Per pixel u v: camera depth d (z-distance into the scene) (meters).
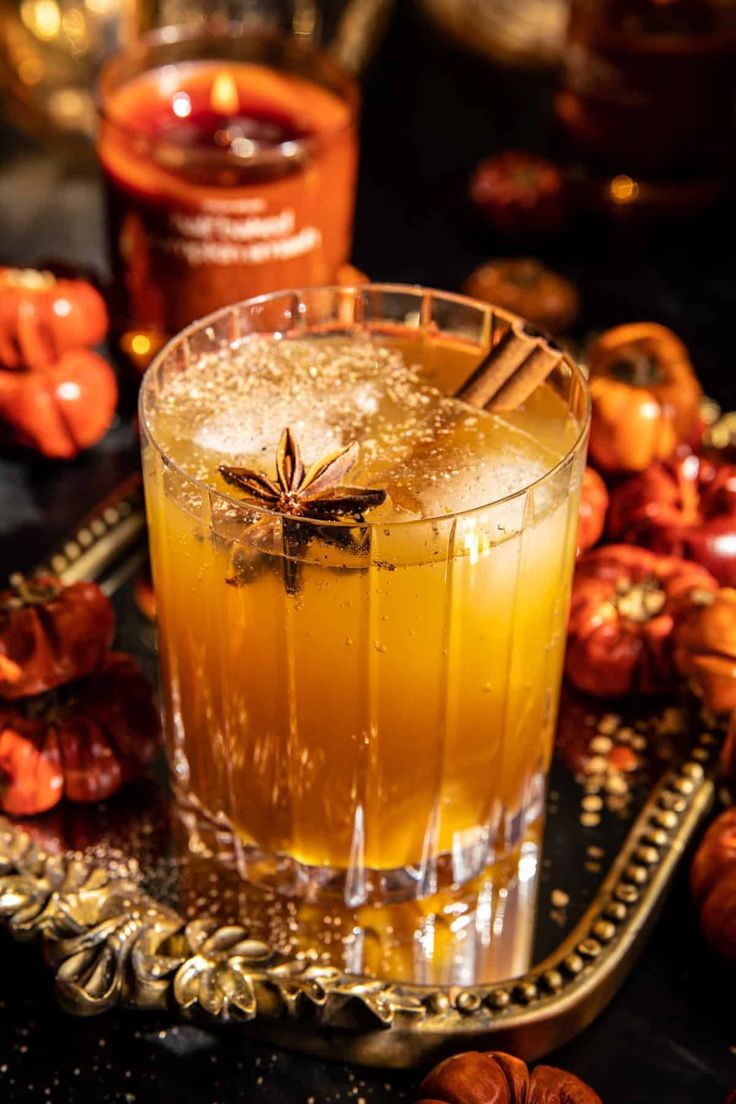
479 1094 0.42
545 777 0.49
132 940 0.44
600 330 0.67
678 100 0.68
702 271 0.71
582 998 0.44
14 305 0.59
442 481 0.44
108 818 0.49
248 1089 0.44
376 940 0.46
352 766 0.44
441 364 0.48
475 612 0.43
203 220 0.59
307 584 0.42
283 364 0.47
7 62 0.73
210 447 0.45
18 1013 0.45
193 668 0.45
